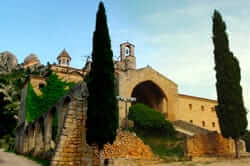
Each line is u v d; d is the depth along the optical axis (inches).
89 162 715.4
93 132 670.5
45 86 1588.3
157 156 895.7
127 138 836.6
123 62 1947.6
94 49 735.7
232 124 982.4
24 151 1301.7
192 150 991.0
